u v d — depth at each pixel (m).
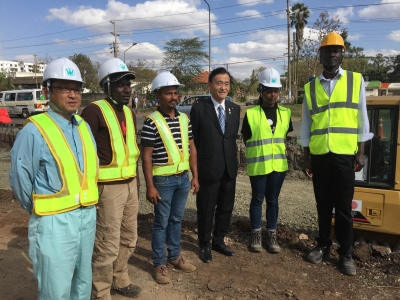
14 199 6.31
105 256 2.91
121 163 2.88
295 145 8.00
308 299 3.12
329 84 3.43
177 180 3.37
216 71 3.68
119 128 2.90
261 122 3.81
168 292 3.29
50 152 2.16
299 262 3.80
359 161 3.38
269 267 3.71
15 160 2.11
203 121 3.67
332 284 3.35
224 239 4.43
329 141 3.37
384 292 3.21
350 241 3.51
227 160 3.74
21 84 63.91
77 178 2.28
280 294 3.21
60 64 2.24
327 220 3.69
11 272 3.73
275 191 3.96
